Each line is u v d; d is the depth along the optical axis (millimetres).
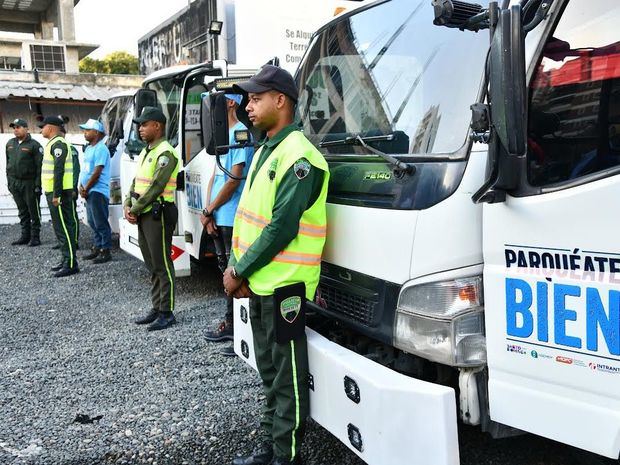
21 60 22391
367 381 2318
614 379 1958
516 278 2152
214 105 3549
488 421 2352
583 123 2117
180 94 6012
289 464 2850
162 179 5023
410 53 2748
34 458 3219
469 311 2268
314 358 2680
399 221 2395
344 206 2691
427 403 2160
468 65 2432
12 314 5969
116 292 6746
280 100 2707
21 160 9438
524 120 1897
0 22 24469
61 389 4113
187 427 3537
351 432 2455
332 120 3104
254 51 5750
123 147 7586
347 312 2756
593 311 1979
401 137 2568
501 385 2238
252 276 2725
